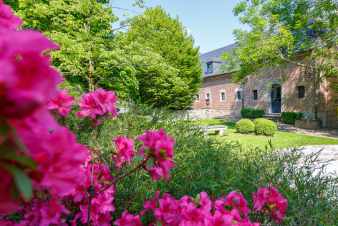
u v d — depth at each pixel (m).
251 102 21.23
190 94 20.02
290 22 13.12
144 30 10.18
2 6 0.80
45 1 7.50
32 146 0.49
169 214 1.37
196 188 2.01
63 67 6.98
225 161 2.51
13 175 0.44
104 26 7.89
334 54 12.66
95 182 1.57
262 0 12.74
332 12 11.73
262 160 2.45
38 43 0.43
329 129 14.69
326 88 15.42
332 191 2.27
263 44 12.51
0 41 0.41
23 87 0.39
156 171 1.28
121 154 1.79
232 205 1.53
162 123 3.12
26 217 1.35
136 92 8.59
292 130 14.63
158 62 9.25
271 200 1.66
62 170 0.56
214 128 11.44
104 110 1.56
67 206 1.53
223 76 24.34
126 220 1.56
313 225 1.82
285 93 17.83
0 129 0.41
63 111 1.38
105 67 7.77
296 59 16.61
